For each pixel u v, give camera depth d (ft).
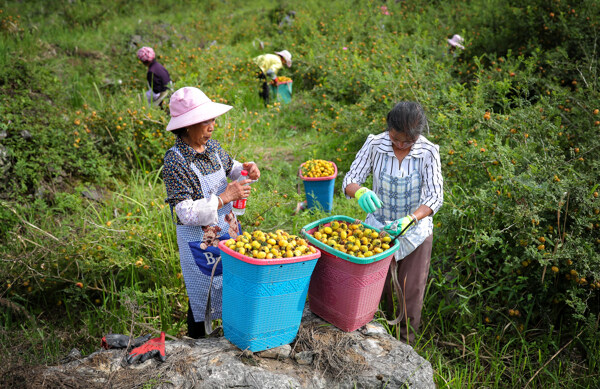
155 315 11.58
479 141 14.10
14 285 11.72
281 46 37.01
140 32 36.22
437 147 9.07
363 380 7.87
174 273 12.09
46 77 21.40
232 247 7.66
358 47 31.12
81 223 13.53
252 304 7.61
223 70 28.58
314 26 36.76
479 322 11.35
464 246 12.19
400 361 8.25
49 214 14.74
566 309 11.57
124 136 18.60
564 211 11.30
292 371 7.95
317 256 7.79
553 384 10.04
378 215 9.85
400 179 9.23
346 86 26.76
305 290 8.08
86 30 37.65
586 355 10.88
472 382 9.86
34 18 37.52
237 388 7.54
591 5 20.70
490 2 29.58
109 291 12.05
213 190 8.56
